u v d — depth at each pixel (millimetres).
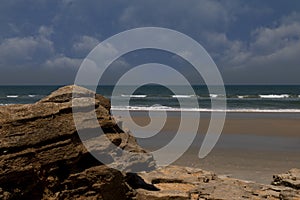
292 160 20516
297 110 51312
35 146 9547
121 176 10656
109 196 10344
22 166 9258
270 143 25766
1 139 9211
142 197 11375
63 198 9781
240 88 147375
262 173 17609
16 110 9789
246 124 35625
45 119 9945
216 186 13133
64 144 9945
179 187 13336
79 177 9961
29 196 9516
